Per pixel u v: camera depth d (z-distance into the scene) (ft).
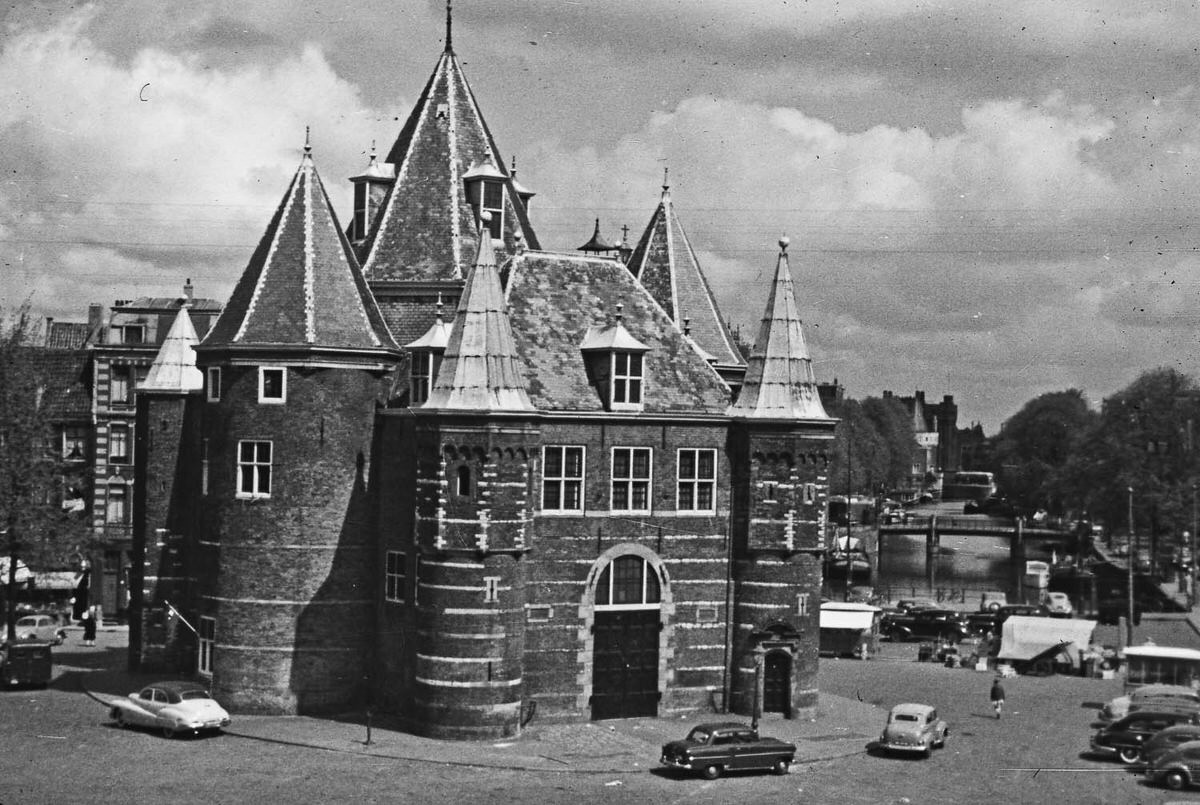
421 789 162.71
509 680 190.49
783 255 214.07
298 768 171.22
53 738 184.44
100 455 306.96
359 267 214.48
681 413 205.67
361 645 205.87
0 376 265.54
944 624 344.08
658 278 242.58
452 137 229.45
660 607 205.46
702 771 173.17
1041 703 231.91
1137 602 392.06
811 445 208.95
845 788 168.96
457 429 188.65
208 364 208.23
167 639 229.86
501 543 189.37
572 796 161.48
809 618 209.77
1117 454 446.19
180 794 156.97
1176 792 169.89
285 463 202.28
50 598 317.42
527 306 206.59
